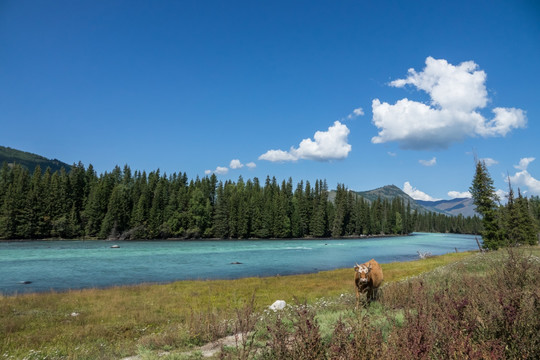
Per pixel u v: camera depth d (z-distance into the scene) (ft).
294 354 13.47
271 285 82.12
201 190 392.47
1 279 94.48
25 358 28.12
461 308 16.21
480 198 153.38
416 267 110.93
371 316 28.43
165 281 95.86
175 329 34.71
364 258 174.50
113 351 28.53
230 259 159.43
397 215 563.48
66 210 293.02
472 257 80.74
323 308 38.47
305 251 215.31
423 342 12.75
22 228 263.90
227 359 17.97
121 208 304.91
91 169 365.61
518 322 14.06
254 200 381.60
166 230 317.63
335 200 481.05
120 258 151.12
